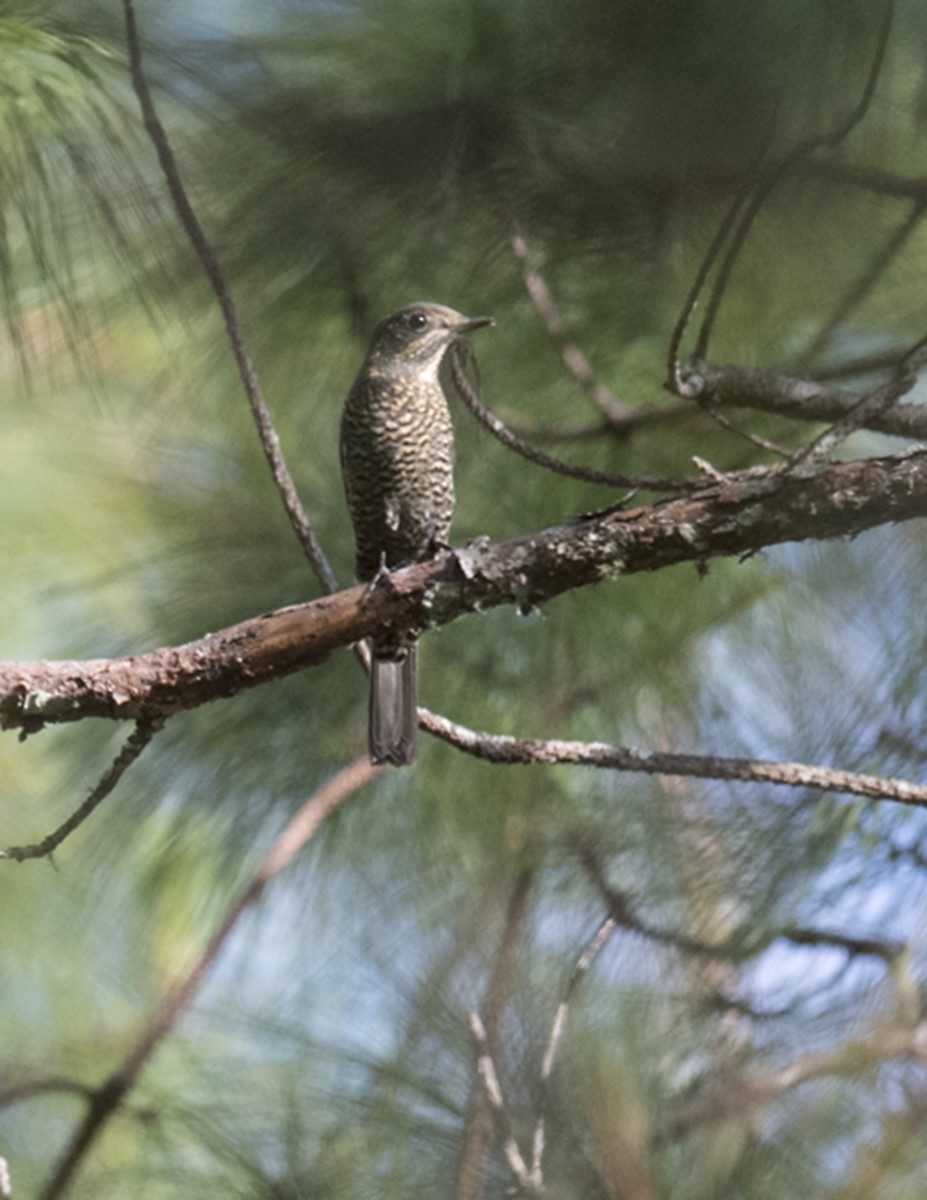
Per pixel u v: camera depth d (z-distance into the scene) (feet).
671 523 25.08
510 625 33.58
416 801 33.96
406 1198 28.27
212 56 26.17
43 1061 36.35
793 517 24.70
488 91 26.20
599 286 30.48
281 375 33.60
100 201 25.91
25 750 43.62
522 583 25.79
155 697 25.52
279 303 30.58
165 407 36.68
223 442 37.35
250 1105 30.25
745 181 25.46
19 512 40.96
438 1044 29.84
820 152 26.09
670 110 23.65
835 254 28.89
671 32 22.39
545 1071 25.49
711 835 31.19
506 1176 26.68
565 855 32.53
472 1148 27.09
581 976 28.09
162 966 39.63
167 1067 31.86
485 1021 29.66
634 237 28.35
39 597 38.47
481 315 31.60
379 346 32.71
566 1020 29.48
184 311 29.60
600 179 26.63
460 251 29.71
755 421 32.12
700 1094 28.22
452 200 27.58
